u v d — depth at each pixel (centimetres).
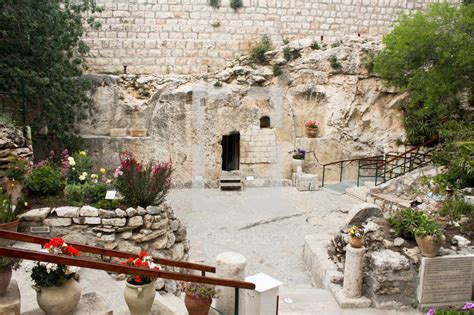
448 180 995
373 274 583
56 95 1079
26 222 601
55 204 650
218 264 461
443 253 590
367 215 732
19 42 1008
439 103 1253
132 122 1411
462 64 1074
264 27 1570
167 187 709
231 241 915
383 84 1448
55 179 695
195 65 1526
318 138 1519
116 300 479
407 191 1098
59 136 1159
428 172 1098
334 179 1541
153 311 450
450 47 1124
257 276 462
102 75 1366
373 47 1500
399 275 571
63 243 378
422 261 562
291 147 1509
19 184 670
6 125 770
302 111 1543
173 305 500
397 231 627
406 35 1159
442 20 1161
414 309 574
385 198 1080
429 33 1112
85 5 1223
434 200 911
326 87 1531
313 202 1234
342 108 1516
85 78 1322
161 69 1502
